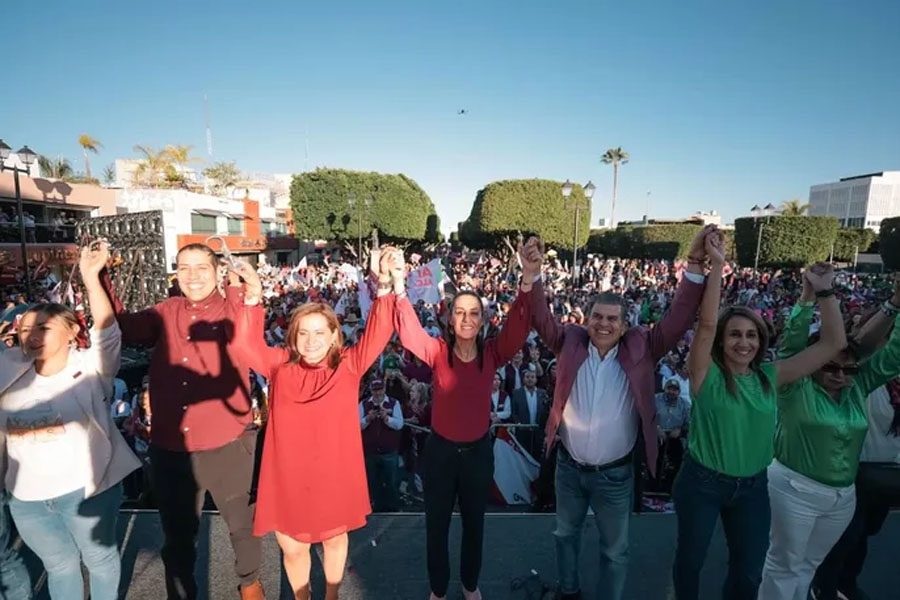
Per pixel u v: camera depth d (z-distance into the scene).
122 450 2.41
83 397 2.25
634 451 2.49
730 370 2.31
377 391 5.19
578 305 13.43
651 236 43.66
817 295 2.37
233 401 2.51
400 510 5.27
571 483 2.56
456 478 2.57
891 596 2.81
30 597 2.46
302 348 2.25
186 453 2.43
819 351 2.34
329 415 2.28
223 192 39.66
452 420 2.53
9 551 2.38
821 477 2.37
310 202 30.89
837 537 2.45
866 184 88.00
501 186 29.86
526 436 5.95
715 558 3.10
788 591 2.52
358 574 2.83
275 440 2.31
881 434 2.75
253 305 2.31
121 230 4.18
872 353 2.44
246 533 2.53
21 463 2.18
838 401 2.39
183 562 2.50
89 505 2.28
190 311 2.51
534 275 2.51
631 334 2.54
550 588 2.73
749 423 2.25
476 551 2.59
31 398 2.18
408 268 13.01
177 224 27.81
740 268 35.09
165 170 35.09
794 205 50.50
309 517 2.27
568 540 2.63
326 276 21.48
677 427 5.52
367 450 5.11
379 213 31.11
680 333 2.40
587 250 58.16
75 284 5.32
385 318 2.37
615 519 2.45
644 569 2.92
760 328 2.25
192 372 2.44
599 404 2.45
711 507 2.32
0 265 16.34
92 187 23.42
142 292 4.06
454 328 2.48
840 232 43.31
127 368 7.18
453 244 69.12
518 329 2.51
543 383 6.72
